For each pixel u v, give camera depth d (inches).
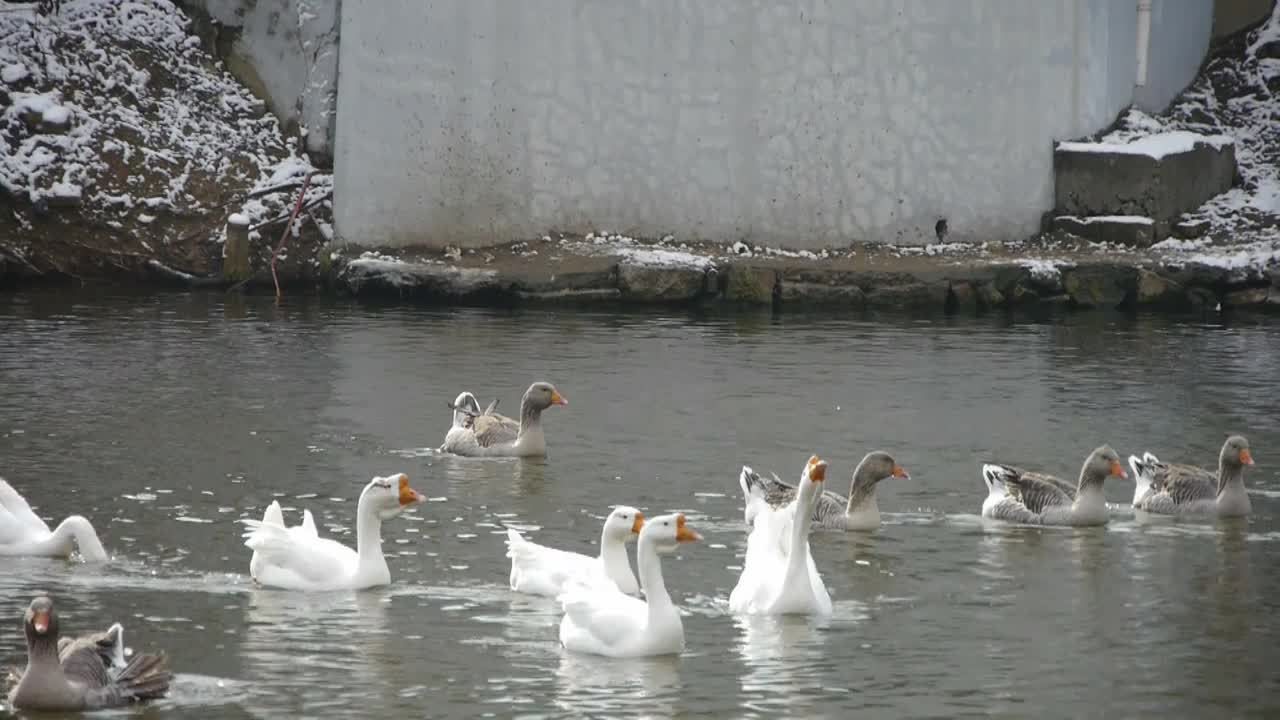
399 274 1320.1
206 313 1232.2
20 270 1353.3
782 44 1407.5
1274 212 1450.5
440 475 756.6
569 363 1046.4
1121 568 621.9
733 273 1334.9
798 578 555.2
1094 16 1464.1
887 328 1222.3
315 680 485.4
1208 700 482.6
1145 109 1558.8
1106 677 500.4
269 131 1503.4
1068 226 1434.5
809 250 1421.0
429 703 468.4
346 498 708.7
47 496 698.2
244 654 507.2
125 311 1232.2
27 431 821.9
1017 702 477.7
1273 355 1110.4
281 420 863.7
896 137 1419.8
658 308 1307.8
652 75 1403.8
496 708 465.7
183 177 1438.2
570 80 1393.9
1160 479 718.5
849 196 1422.2
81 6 1525.6
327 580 574.9
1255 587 596.7
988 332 1207.6
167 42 1529.3
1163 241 1421.0
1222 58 1646.2
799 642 527.8
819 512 682.2
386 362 1037.2
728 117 1412.4
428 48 1358.3
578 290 1321.4
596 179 1406.3
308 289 1376.7
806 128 1414.9
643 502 712.4
